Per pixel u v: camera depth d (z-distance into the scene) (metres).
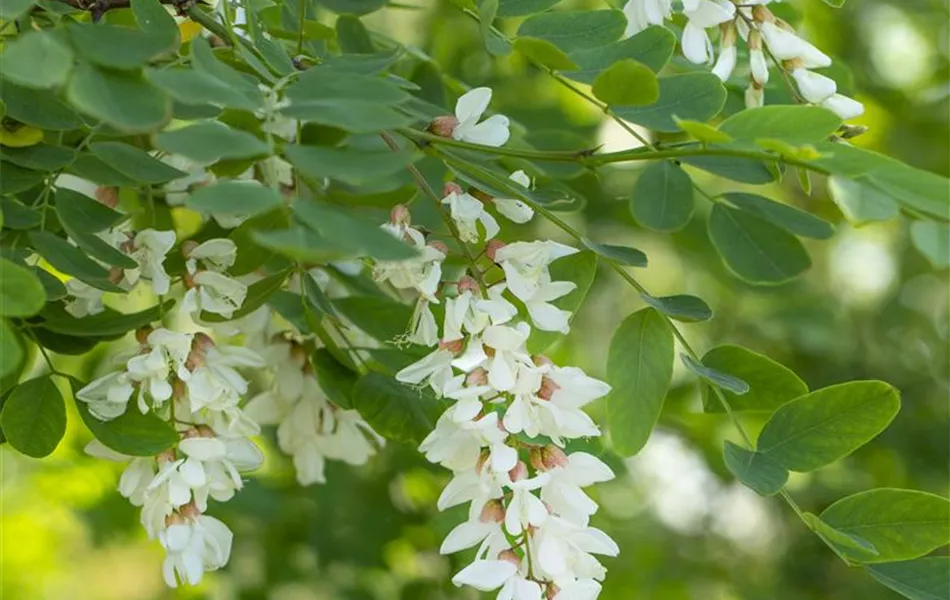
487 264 1.11
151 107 1.00
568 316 1.11
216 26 1.14
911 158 1.87
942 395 1.97
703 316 1.12
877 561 1.08
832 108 1.14
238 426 1.13
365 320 1.20
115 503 1.61
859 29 1.83
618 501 1.86
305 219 0.99
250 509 1.43
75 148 1.13
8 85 1.08
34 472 1.73
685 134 1.12
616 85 1.07
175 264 1.14
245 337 1.25
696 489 2.00
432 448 1.09
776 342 1.92
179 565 1.11
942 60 1.89
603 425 1.50
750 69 1.14
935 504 1.08
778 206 1.19
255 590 1.49
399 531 1.46
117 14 1.21
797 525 1.97
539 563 1.07
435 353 1.09
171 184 1.19
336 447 1.23
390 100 1.03
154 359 1.11
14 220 1.10
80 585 2.20
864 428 1.10
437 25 1.50
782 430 1.10
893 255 2.05
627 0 1.14
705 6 1.13
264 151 1.00
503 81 1.48
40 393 1.11
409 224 1.10
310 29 1.19
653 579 1.84
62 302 1.13
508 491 1.09
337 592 1.47
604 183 1.50
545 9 1.14
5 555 2.02
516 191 1.11
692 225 1.57
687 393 1.78
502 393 1.08
